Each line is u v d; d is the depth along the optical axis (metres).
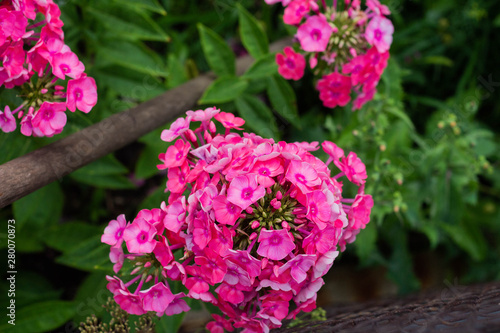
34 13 0.58
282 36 0.86
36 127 0.59
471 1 0.88
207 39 0.71
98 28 0.71
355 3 0.64
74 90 0.59
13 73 0.57
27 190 0.59
